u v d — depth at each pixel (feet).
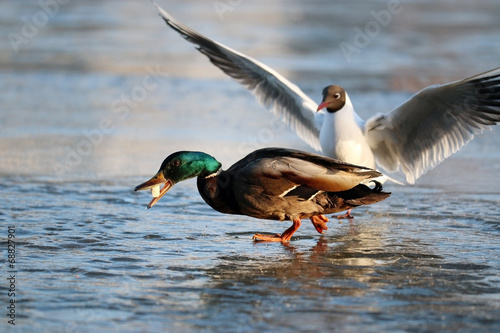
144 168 51.75
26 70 86.79
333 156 42.78
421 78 82.33
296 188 34.45
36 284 29.96
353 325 25.88
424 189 47.85
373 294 28.99
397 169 44.37
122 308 27.45
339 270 32.07
